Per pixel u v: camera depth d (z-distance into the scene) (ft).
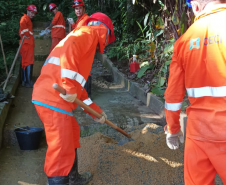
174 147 6.80
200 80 5.54
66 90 7.18
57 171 7.53
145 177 9.12
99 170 9.61
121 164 9.75
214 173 5.71
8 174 9.89
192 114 5.75
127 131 12.38
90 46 7.82
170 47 16.30
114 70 21.08
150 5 19.51
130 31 24.16
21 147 11.60
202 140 5.51
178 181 8.96
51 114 7.53
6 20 33.04
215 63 5.29
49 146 7.63
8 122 13.06
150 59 19.34
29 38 19.22
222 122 5.27
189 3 6.14
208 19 5.43
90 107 8.55
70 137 7.67
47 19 36.42
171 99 6.25
